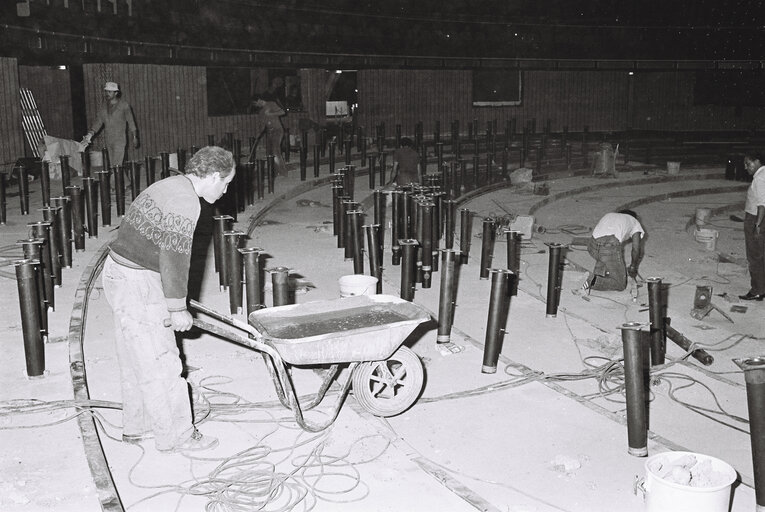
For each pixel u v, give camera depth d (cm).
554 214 1838
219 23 2358
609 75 3506
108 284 445
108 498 399
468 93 3234
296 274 962
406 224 1096
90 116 1902
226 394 555
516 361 705
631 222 1012
